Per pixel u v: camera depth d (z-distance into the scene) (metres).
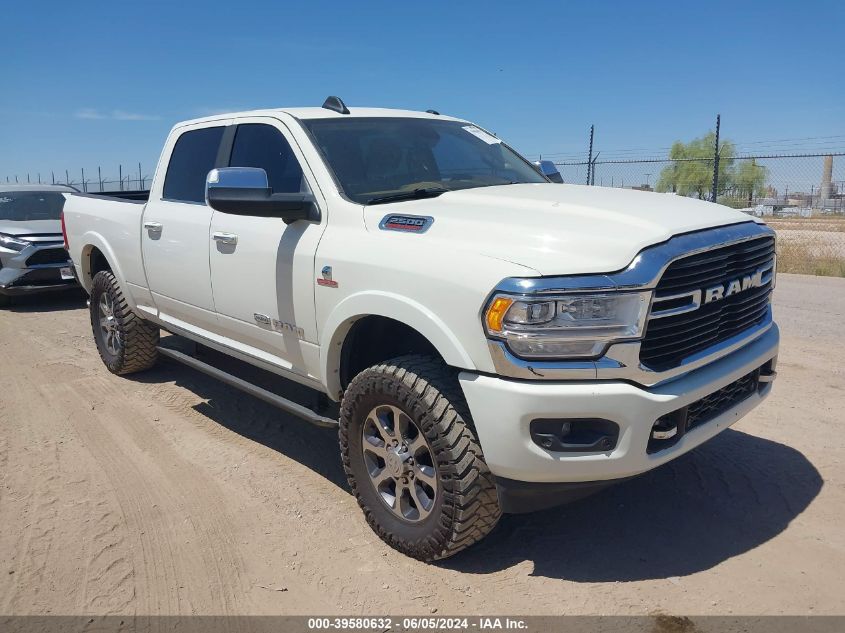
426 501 3.28
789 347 6.83
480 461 3.01
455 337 2.97
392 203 3.69
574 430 2.86
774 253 3.71
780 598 2.99
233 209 3.65
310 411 3.92
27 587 3.17
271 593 3.11
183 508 3.87
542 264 2.84
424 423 3.10
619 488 4.02
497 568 3.27
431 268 3.07
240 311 4.30
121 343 5.96
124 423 5.14
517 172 4.71
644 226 3.02
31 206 10.76
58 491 4.08
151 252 5.14
